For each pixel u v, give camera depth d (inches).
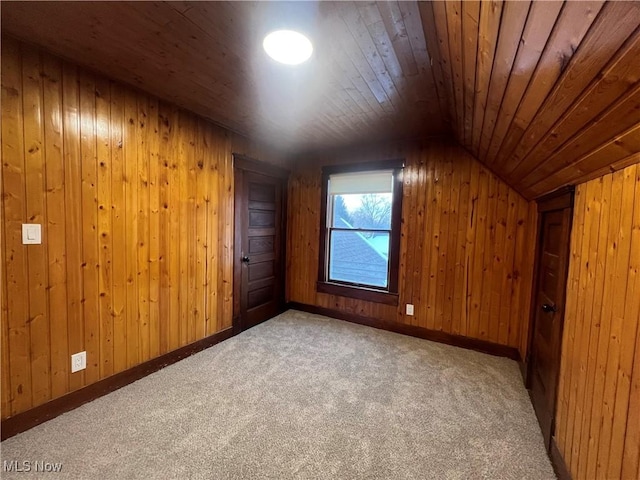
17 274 68.6
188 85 87.1
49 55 71.7
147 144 95.1
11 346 68.1
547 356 76.4
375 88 84.5
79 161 78.7
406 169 135.5
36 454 63.2
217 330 125.0
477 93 57.1
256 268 147.3
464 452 66.9
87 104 79.6
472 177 121.4
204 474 59.4
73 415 76.1
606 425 45.5
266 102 97.2
